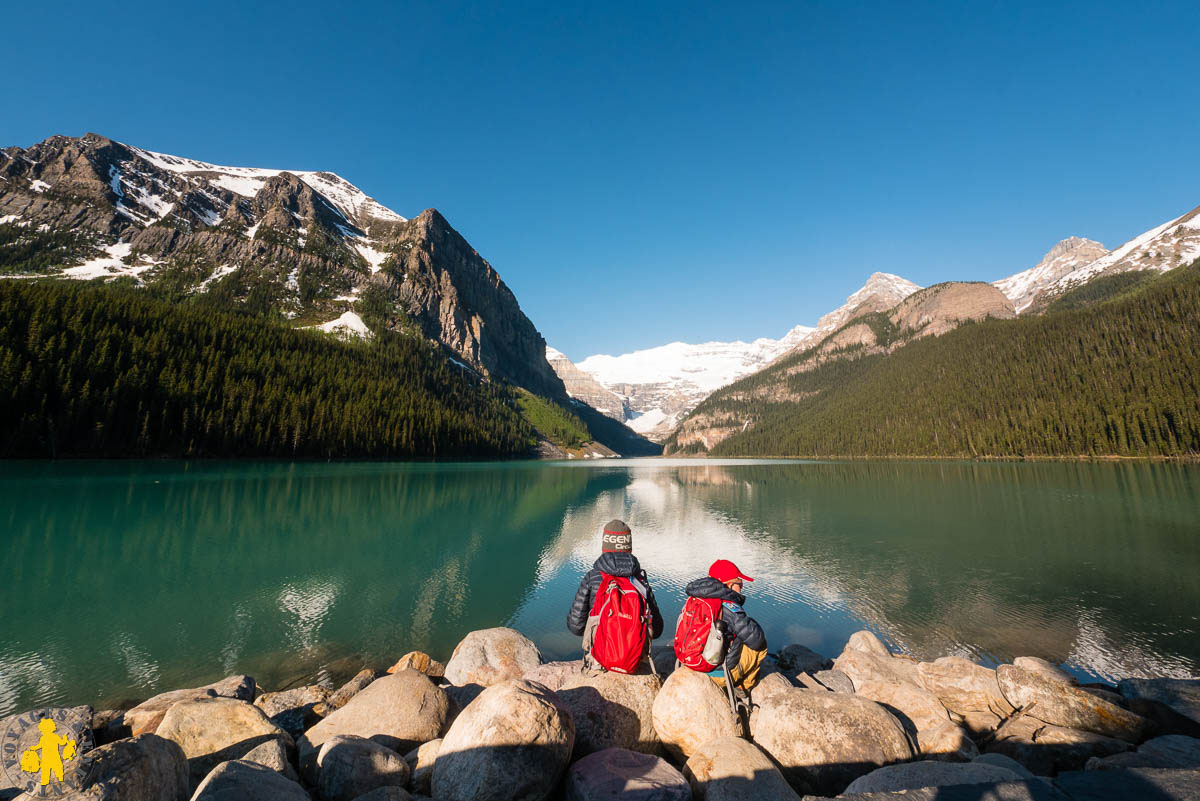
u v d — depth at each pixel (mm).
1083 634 13391
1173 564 20156
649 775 4594
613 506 43875
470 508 40688
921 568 20500
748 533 29547
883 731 5500
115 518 30250
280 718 8086
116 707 9688
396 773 5133
